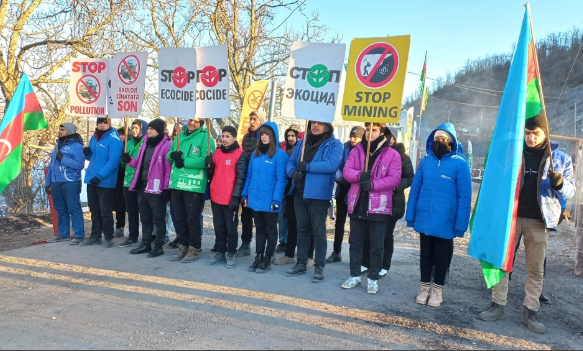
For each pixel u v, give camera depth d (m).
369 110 4.88
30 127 6.70
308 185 5.07
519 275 5.78
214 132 13.40
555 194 3.97
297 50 5.33
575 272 5.81
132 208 6.62
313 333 3.73
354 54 4.98
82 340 3.51
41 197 9.88
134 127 6.88
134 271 5.41
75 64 6.70
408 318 4.14
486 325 4.04
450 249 4.68
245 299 4.49
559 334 3.90
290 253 6.01
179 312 4.12
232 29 13.02
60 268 5.48
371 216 4.76
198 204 5.85
